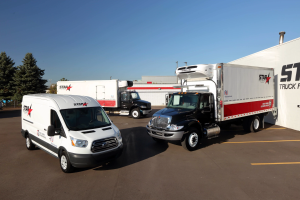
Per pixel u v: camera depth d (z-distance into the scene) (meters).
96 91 17.05
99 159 5.26
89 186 4.68
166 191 4.41
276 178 5.06
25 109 7.86
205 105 8.12
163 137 7.27
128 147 8.00
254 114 10.29
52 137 5.86
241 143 8.48
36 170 5.69
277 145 8.14
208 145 8.22
